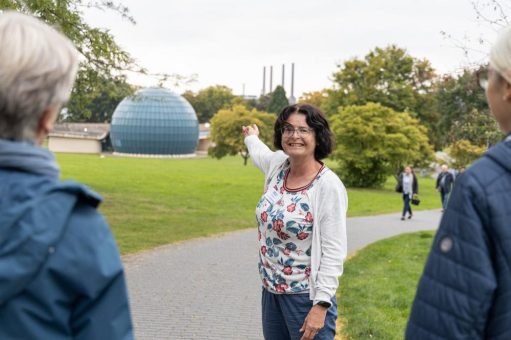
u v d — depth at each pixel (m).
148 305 8.04
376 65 53.16
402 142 38.03
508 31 2.24
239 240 14.59
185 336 6.77
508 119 2.29
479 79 2.51
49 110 1.90
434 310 2.09
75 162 51.59
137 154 88.88
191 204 22.89
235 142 60.38
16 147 1.77
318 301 3.67
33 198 1.72
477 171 2.14
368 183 40.12
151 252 12.29
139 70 16.95
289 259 3.78
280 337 3.95
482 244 2.07
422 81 55.75
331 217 3.71
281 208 3.79
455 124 29.88
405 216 23.56
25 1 12.01
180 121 89.12
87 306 1.78
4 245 1.67
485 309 2.05
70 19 14.13
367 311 7.68
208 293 8.86
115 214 18.53
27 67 1.79
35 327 1.71
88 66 16.27
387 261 12.20
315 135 3.81
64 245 1.74
